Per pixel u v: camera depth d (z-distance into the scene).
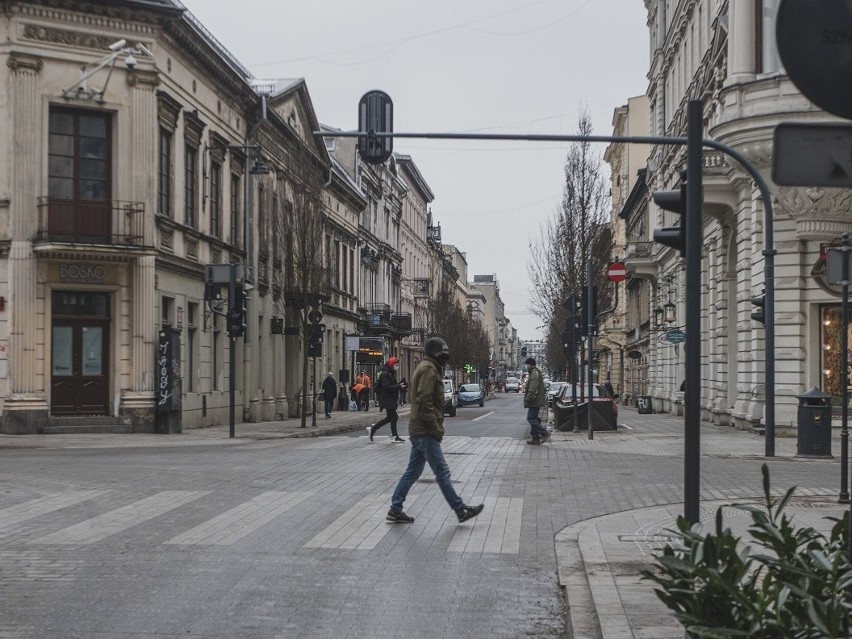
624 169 79.50
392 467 16.34
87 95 25.78
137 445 21.94
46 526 10.25
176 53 28.92
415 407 10.68
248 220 36.31
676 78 46.06
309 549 9.13
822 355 25.19
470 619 6.71
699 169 6.84
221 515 11.03
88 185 26.14
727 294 32.91
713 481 14.48
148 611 6.83
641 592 6.99
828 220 24.81
